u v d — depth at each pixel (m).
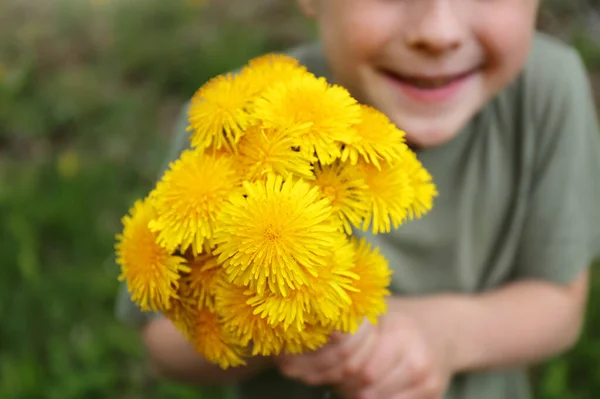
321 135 0.34
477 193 0.53
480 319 0.52
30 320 0.89
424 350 0.48
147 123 1.17
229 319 0.34
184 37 1.29
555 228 0.53
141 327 0.56
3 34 1.34
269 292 0.33
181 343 0.51
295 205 0.33
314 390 0.54
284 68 0.37
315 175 0.35
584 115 0.54
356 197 0.35
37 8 1.40
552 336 0.54
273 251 0.32
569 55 0.55
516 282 0.55
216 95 0.36
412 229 0.52
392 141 0.36
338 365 0.43
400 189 0.36
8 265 0.93
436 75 0.45
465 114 0.47
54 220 0.98
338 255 0.34
